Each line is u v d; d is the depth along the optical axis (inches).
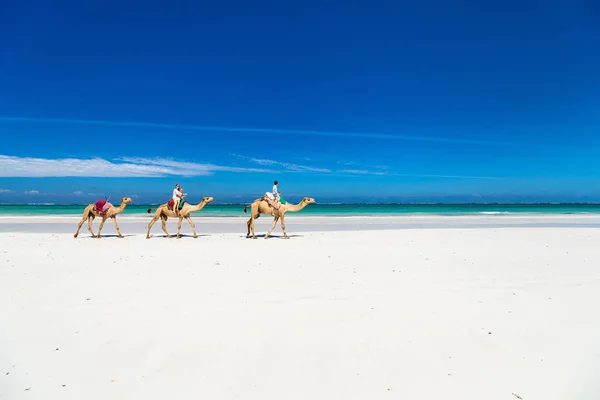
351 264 405.7
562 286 308.0
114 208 682.2
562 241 614.5
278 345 192.7
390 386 155.3
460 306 254.2
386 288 301.6
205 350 186.5
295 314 238.1
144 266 391.2
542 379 160.1
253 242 615.2
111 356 180.2
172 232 821.9
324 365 172.6
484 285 311.3
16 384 155.8
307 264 405.4
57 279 329.4
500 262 417.7
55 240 634.2
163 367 170.1
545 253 483.5
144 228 912.3
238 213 1681.8
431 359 178.4
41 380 158.9
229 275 348.2
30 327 215.2
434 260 431.2
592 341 197.2
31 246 549.0
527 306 254.4
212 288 300.0
